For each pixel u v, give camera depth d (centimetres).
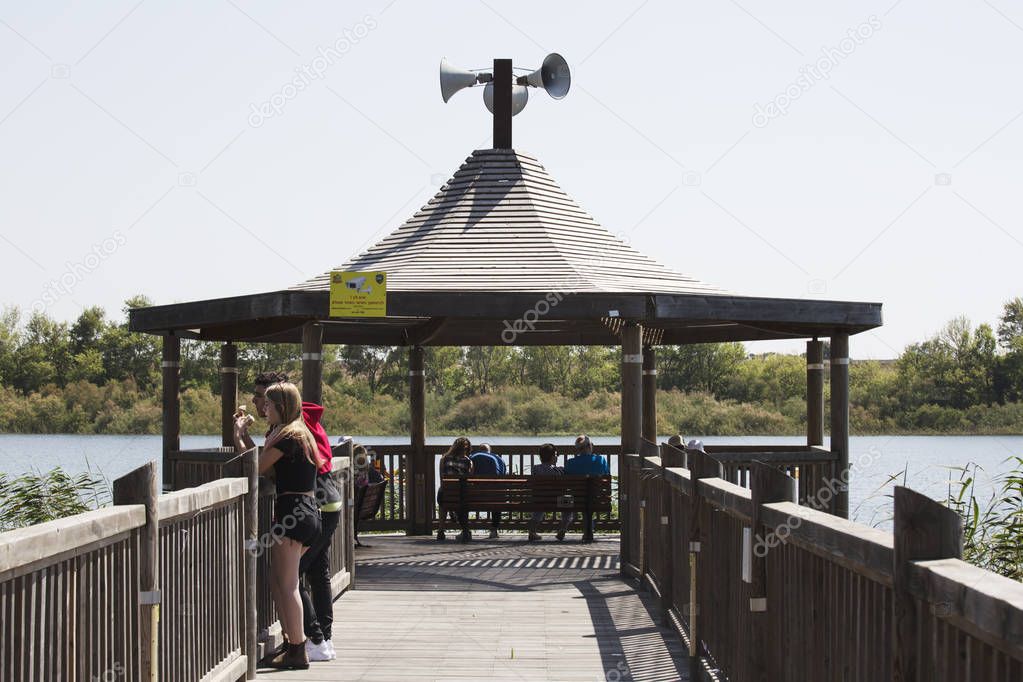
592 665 681
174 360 1229
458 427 4778
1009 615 216
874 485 1741
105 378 4338
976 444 3152
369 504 1313
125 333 4384
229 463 639
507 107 1391
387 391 4884
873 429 4062
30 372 4281
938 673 258
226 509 602
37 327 4353
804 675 399
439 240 1273
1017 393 3938
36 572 352
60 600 372
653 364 1548
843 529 337
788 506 432
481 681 638
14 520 1129
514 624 816
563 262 1210
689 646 666
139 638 450
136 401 4306
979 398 3953
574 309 1062
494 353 4947
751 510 471
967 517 829
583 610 874
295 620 657
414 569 1106
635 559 1034
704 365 4719
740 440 3972
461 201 1334
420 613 861
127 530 432
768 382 4638
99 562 409
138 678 450
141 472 450
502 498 1314
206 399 4338
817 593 379
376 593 959
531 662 689
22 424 4231
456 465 1355
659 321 1173
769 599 458
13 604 333
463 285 1110
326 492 690
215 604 577
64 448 3125
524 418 4766
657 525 894
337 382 4866
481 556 1206
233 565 616
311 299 1060
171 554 502
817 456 1186
